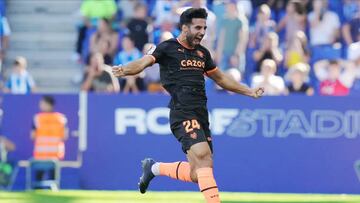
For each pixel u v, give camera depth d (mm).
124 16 49094
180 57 21578
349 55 45969
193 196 32094
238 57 45281
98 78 42438
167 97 34844
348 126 34281
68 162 36125
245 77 45219
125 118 35062
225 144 34438
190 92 21484
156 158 34812
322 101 34281
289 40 46125
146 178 23938
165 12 47125
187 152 21172
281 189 34344
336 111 34281
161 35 45281
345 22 47875
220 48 45625
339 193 34312
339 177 34312
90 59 45469
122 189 35000
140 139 34938
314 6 47281
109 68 42531
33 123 36188
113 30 46844
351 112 34219
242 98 34406
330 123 34281
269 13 47125
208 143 21812
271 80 40031
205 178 20703
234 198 31781
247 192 34406
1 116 36406
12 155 36250
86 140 35312
